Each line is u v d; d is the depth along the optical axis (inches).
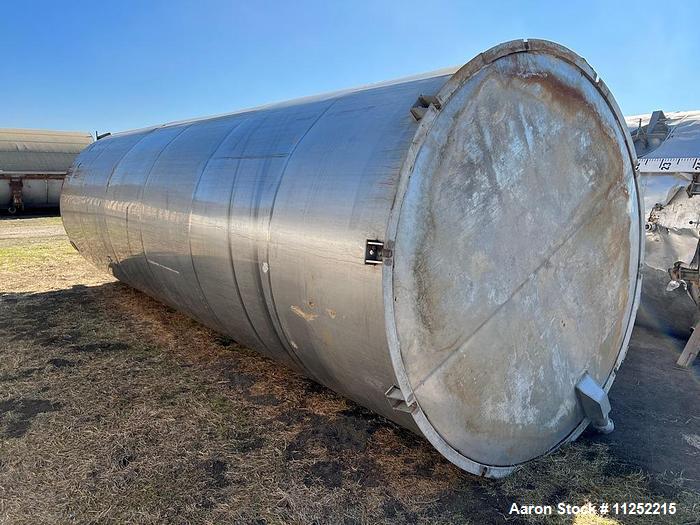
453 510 91.7
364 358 86.0
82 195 218.1
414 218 78.0
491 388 93.5
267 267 104.9
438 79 89.4
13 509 90.7
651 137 188.4
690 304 173.9
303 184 97.5
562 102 96.0
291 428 119.7
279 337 113.3
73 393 138.3
